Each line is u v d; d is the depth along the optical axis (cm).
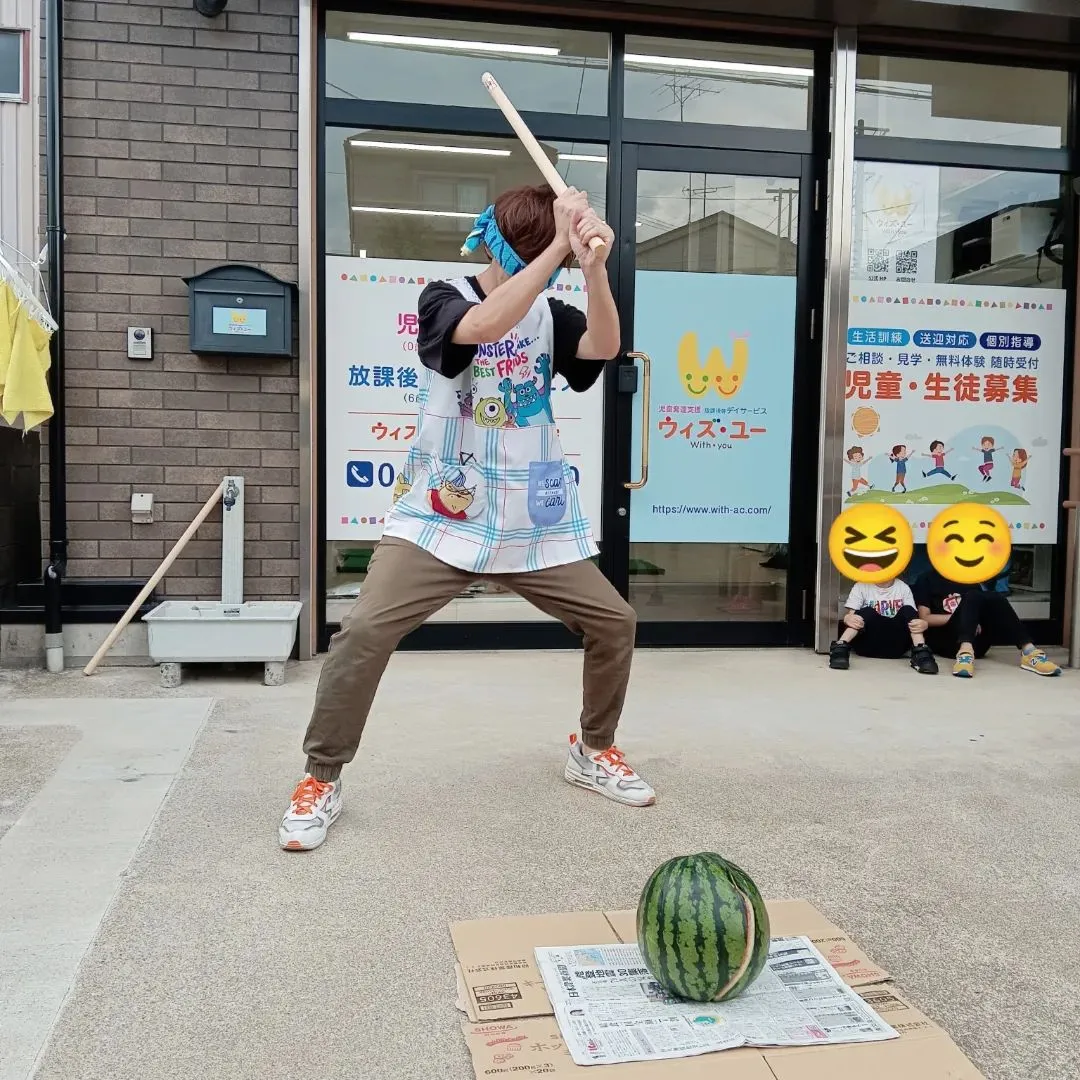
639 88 480
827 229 487
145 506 434
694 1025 166
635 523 491
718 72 486
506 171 471
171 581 445
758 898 174
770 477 502
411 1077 158
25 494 476
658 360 488
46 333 393
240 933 202
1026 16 470
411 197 464
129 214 434
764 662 476
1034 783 303
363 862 237
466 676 433
